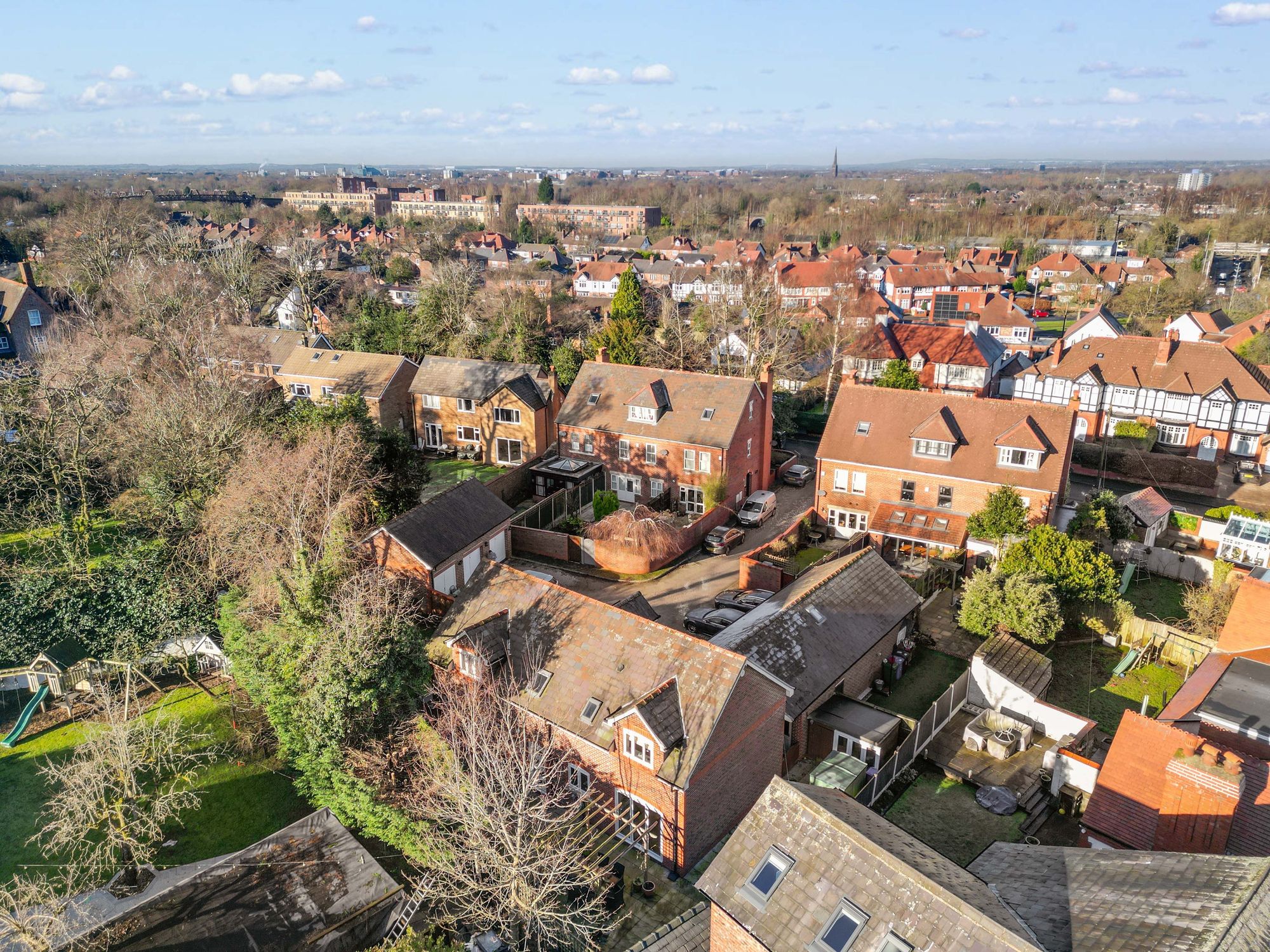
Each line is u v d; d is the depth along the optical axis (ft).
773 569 142.41
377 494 149.38
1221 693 88.53
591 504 187.83
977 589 124.77
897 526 158.92
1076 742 97.35
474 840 72.84
